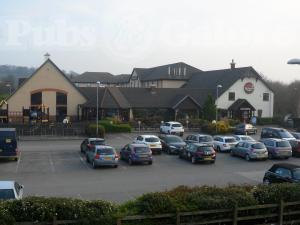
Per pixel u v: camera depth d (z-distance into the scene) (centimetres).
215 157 3173
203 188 1404
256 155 3231
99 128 4628
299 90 7975
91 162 2992
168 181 2478
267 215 1380
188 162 3175
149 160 3033
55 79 5678
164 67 8625
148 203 1243
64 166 2927
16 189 1527
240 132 5119
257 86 6669
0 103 5509
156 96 6212
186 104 6081
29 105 5572
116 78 10919
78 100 5797
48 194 2112
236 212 1322
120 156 3322
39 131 4703
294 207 1434
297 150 3500
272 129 4112
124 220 1214
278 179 2050
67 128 4756
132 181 2466
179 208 1262
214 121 5328
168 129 4959
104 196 2086
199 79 7706
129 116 5956
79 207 1168
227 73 6944
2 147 3039
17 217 1122
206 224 1298
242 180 2542
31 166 2902
